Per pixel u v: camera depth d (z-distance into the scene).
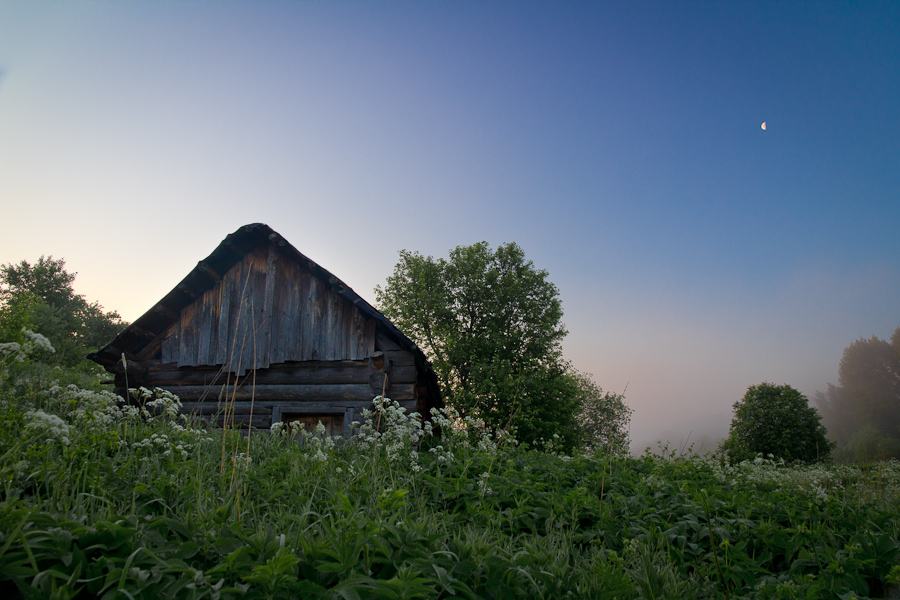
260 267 11.96
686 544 4.59
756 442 35.62
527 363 26.53
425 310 28.25
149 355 12.20
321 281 11.59
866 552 4.35
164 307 11.74
